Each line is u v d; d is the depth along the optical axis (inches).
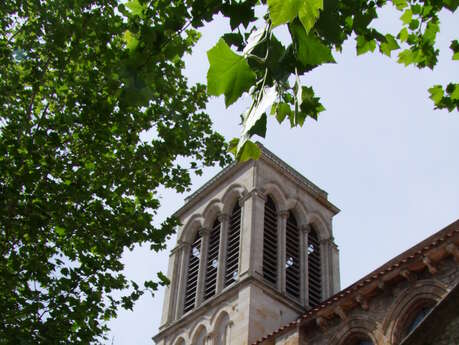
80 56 781.9
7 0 774.5
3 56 785.6
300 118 296.7
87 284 776.3
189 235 1918.1
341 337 1087.0
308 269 1745.8
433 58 483.5
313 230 1876.2
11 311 709.3
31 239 775.7
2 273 727.7
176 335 1652.3
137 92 306.0
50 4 760.3
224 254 1712.6
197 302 1688.0
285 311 1535.4
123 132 831.7
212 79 264.2
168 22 335.9
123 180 849.5
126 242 823.7
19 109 829.8
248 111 276.2
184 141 874.8
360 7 375.6
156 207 872.9
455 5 404.5
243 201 1744.6
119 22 737.6
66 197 783.1
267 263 1625.2
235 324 1469.0
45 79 824.9
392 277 1031.6
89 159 839.1
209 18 334.0
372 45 408.5
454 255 953.5
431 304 981.8
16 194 730.8
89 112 797.2
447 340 415.8
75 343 713.0
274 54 265.3
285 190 1829.5
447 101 501.0
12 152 753.0
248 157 275.4
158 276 815.1
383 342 1004.6
